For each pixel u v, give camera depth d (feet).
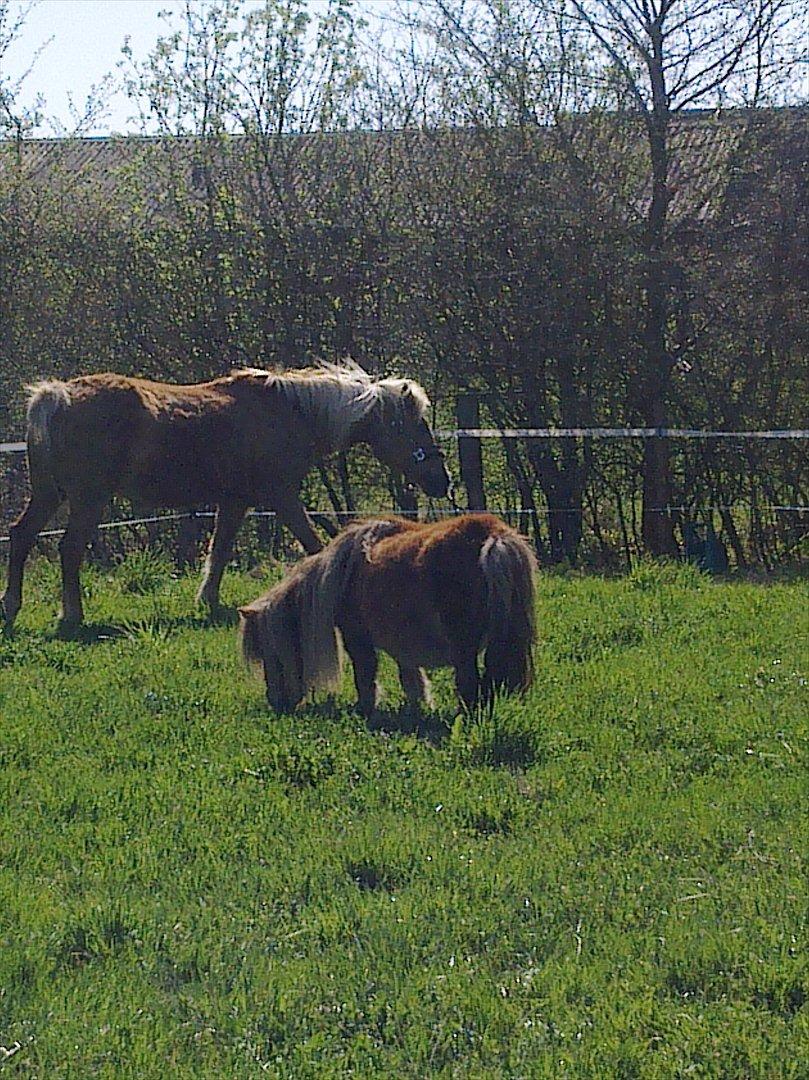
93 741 24.11
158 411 36.22
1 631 33.78
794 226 59.21
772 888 16.89
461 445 53.31
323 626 25.67
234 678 28.63
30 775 22.15
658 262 58.54
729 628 33.09
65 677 28.94
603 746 23.17
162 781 21.62
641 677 27.89
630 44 60.23
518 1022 13.73
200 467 36.99
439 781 21.27
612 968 14.87
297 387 39.01
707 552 58.23
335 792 21.06
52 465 35.09
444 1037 13.50
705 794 20.72
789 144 59.16
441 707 26.11
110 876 17.74
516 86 60.34
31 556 56.59
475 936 15.78
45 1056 13.19
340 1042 13.56
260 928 16.20
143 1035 13.50
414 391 40.75
